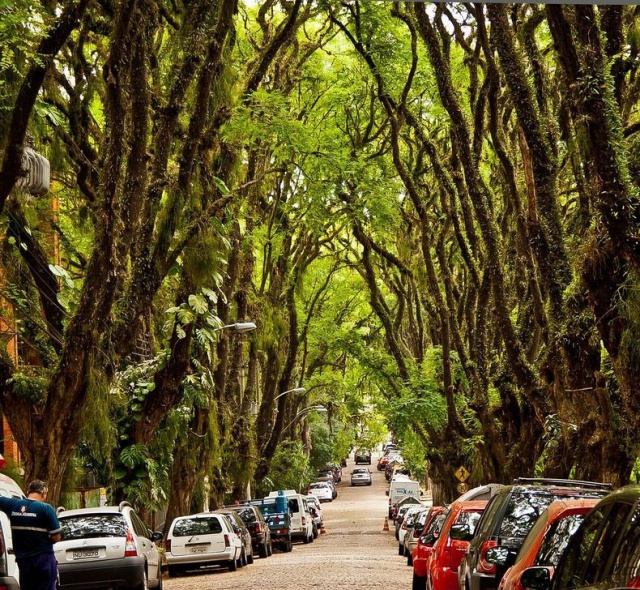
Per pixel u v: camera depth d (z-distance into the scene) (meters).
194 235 22.19
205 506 40.66
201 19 22.34
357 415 69.75
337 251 44.91
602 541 6.11
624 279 13.66
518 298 27.39
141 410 24.39
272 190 41.53
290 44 34.44
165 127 22.30
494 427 27.81
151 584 20.28
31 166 16.41
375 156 35.06
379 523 67.06
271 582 22.88
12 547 12.16
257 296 43.53
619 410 18.94
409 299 41.31
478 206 23.03
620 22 15.40
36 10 17.44
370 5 29.92
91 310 19.05
